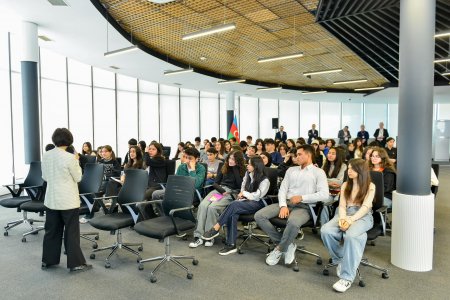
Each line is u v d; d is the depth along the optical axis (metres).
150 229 2.95
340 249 2.95
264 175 3.71
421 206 3.03
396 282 2.85
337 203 3.45
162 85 11.75
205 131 13.35
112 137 10.07
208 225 3.84
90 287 2.79
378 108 16.14
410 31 3.06
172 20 5.67
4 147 6.66
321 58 8.34
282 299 2.58
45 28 5.52
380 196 3.09
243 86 11.48
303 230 4.45
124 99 10.46
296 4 5.06
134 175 3.60
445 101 13.45
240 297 2.61
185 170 4.29
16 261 3.36
